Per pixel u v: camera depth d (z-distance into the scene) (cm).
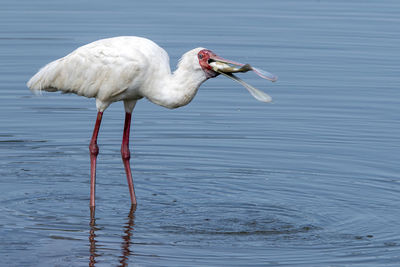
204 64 1183
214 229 1151
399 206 1256
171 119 1733
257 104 1827
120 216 1206
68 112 1770
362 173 1416
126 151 1298
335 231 1146
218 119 1727
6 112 1741
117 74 1238
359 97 1853
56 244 1086
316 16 2584
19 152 1507
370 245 1091
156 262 1027
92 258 1040
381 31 2408
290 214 1217
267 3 2794
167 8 2658
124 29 2319
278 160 1488
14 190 1311
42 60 2038
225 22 2461
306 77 1986
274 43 2244
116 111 1798
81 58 1277
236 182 1373
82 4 2722
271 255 1053
